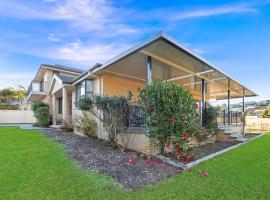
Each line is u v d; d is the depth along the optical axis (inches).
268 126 1018.7
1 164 239.3
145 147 306.0
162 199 160.4
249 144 460.1
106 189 176.6
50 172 213.8
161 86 284.8
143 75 444.1
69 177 200.8
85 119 444.5
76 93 543.2
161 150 296.2
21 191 168.7
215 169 240.8
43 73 961.5
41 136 459.5
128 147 330.3
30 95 944.3
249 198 164.2
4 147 336.2
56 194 164.9
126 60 335.9
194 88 645.9
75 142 377.4
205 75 442.9
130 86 490.0
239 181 200.7
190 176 214.8
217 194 170.7
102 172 217.8
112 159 265.9
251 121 1055.6
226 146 426.6
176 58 319.9
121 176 208.7
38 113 721.0
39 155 282.8
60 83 598.2
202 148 391.2
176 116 278.8
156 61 341.1
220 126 544.4
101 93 414.9
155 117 282.0
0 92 1379.2
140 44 271.7
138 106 324.2
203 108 452.4
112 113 333.7
